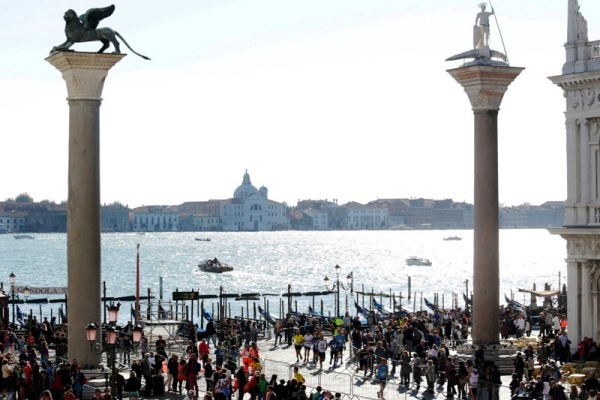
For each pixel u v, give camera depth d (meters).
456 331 85.50
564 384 66.56
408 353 69.50
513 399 57.47
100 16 57.53
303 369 73.38
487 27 69.38
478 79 68.19
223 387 58.06
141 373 62.88
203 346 71.31
